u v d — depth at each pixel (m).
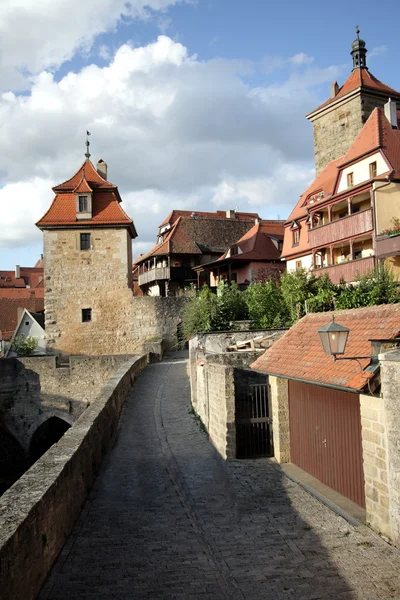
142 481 10.95
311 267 33.09
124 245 39.94
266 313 28.58
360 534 7.90
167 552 7.51
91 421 11.35
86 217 39.84
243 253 47.12
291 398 12.03
